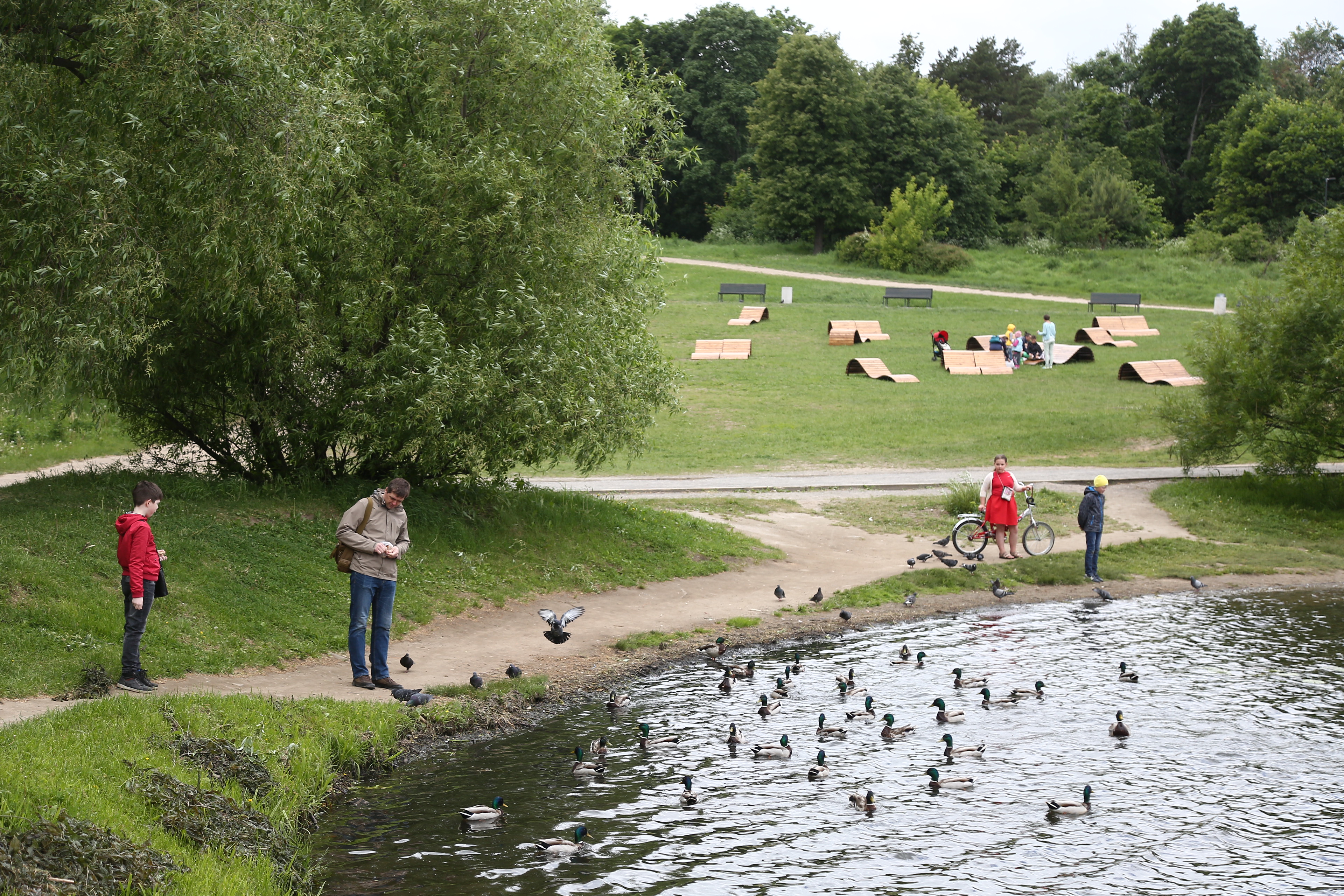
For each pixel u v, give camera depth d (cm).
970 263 7219
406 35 1673
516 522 1861
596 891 745
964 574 1959
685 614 1666
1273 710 1210
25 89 1289
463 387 1554
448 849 814
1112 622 1683
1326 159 8038
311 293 1589
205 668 1130
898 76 8881
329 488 1748
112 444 3019
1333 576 2041
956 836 856
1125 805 929
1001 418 3494
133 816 734
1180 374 4003
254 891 702
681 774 998
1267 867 804
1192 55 9494
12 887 600
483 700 1177
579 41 1788
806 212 8031
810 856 812
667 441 3353
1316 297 2506
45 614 1088
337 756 978
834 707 1228
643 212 1986
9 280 1240
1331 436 2488
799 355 4606
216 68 1270
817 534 2281
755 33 9512
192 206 1309
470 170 1612
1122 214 8219
